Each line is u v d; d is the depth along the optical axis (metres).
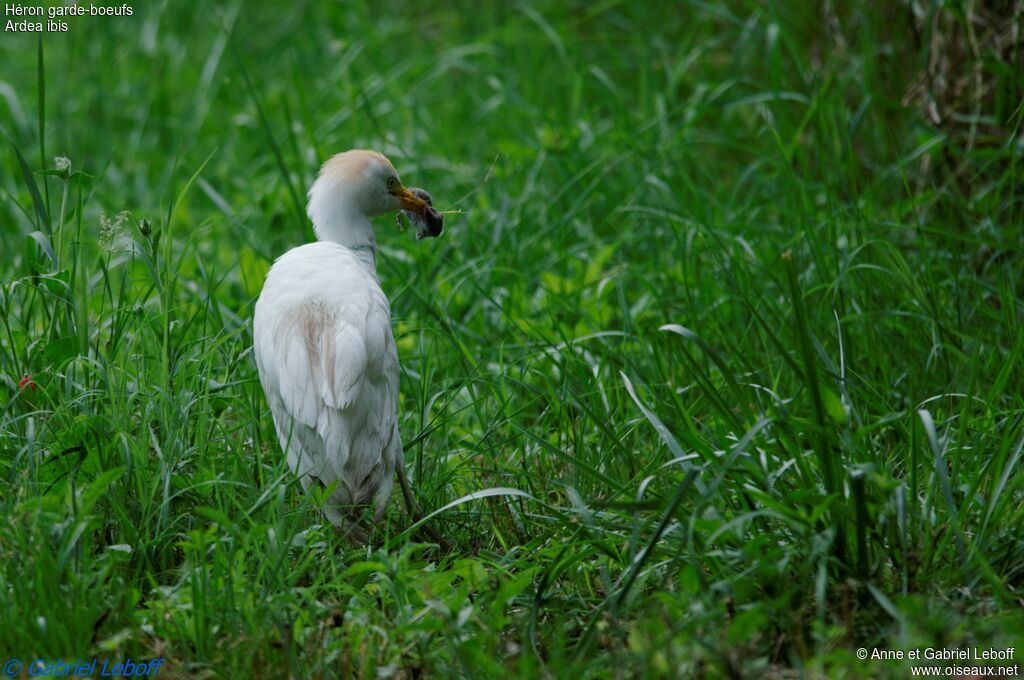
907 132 13.74
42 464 8.37
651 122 14.92
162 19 21.83
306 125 14.48
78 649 6.90
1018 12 11.79
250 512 7.76
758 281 12.04
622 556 7.71
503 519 9.02
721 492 7.89
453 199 14.73
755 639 6.85
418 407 10.18
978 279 11.41
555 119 16.16
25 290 10.91
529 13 17.23
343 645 7.04
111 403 8.77
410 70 18.48
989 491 7.85
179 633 7.16
